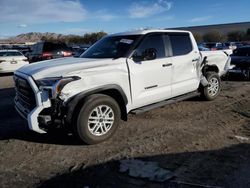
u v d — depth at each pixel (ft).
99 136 15.11
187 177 11.37
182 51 20.52
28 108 15.08
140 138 15.81
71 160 13.23
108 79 15.35
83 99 14.51
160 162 12.73
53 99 13.66
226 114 20.33
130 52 16.96
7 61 52.60
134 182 11.13
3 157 13.74
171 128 17.39
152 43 18.29
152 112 21.03
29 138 16.22
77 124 14.30
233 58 38.34
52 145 15.11
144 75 17.25
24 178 11.69
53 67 14.92
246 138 15.55
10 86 37.99
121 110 16.57
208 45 104.17
